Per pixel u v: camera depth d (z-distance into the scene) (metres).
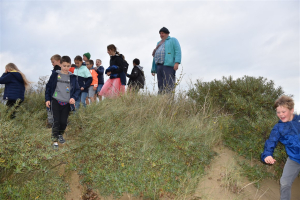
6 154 2.66
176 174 3.05
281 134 2.77
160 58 5.88
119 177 2.93
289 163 2.73
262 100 4.83
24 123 4.05
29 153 2.72
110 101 5.33
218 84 5.67
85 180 2.99
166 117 4.71
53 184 2.79
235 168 3.46
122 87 5.83
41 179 2.76
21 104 4.93
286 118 2.77
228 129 4.28
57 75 3.72
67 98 3.75
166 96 5.21
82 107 4.27
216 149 3.97
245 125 4.35
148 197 2.87
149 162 3.13
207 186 3.14
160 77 6.07
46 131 4.09
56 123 3.66
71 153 3.23
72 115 4.04
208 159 3.51
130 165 3.14
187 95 5.62
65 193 2.86
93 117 4.01
